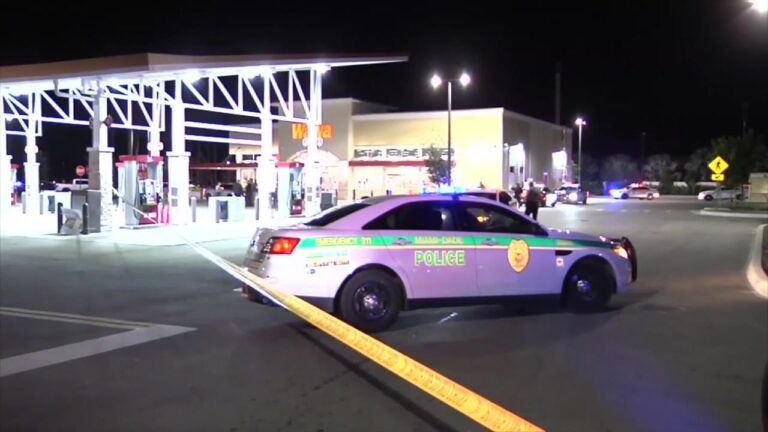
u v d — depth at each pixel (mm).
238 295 10875
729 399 5660
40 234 21594
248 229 24141
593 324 8648
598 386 6020
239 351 7301
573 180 82562
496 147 57812
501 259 8648
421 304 8375
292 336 7984
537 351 7277
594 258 9266
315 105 29969
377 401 5629
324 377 6324
